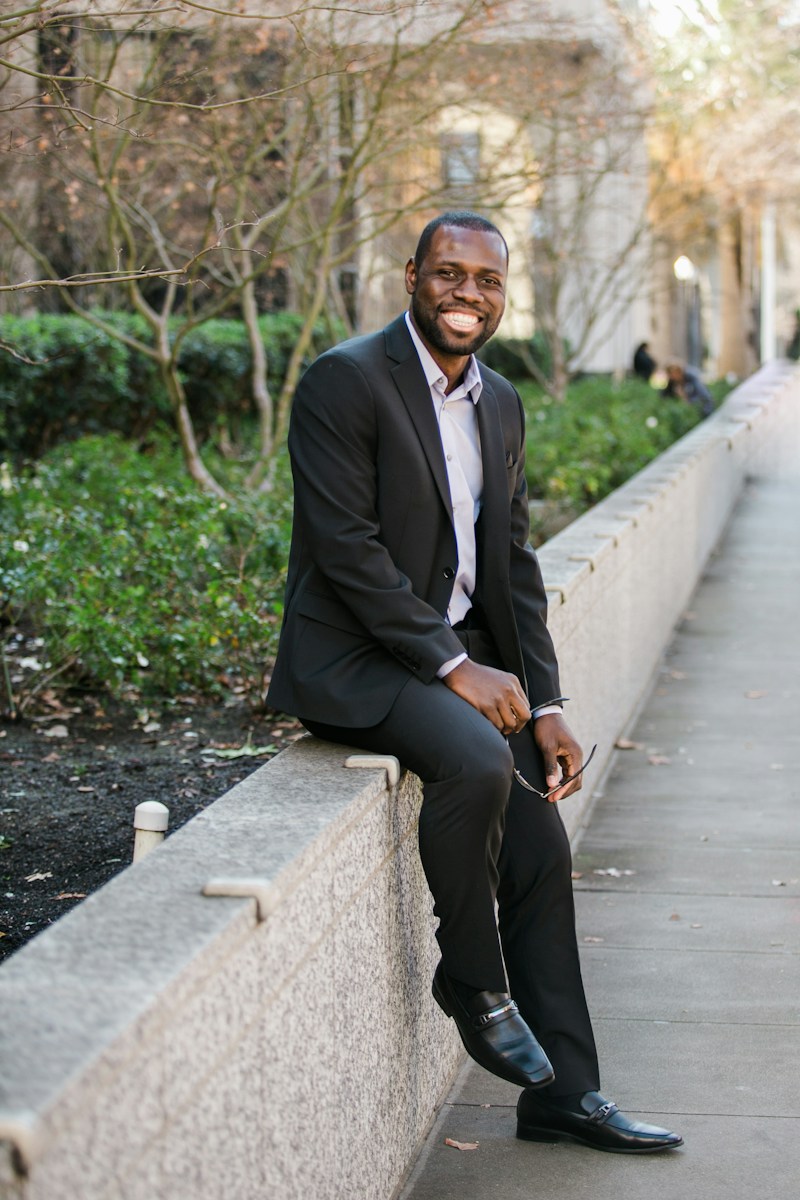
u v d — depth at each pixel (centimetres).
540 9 955
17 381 1288
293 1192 237
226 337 1492
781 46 1571
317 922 251
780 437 2095
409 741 301
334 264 943
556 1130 335
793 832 594
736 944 471
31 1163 149
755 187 1748
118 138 890
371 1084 290
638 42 1262
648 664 876
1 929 395
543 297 2055
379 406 313
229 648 647
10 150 622
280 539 723
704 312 3881
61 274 1510
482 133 1182
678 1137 332
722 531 1456
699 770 693
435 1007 354
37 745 570
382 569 307
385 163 1063
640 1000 426
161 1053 183
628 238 2120
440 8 834
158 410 1452
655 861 560
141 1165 177
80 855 452
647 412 1678
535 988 332
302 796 277
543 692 345
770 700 831
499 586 331
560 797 339
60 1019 175
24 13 431
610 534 717
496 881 304
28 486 849
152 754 560
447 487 321
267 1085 224
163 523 776
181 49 881
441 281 316
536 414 1512
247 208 1116
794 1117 350
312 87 885
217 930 204
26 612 742
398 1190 314
